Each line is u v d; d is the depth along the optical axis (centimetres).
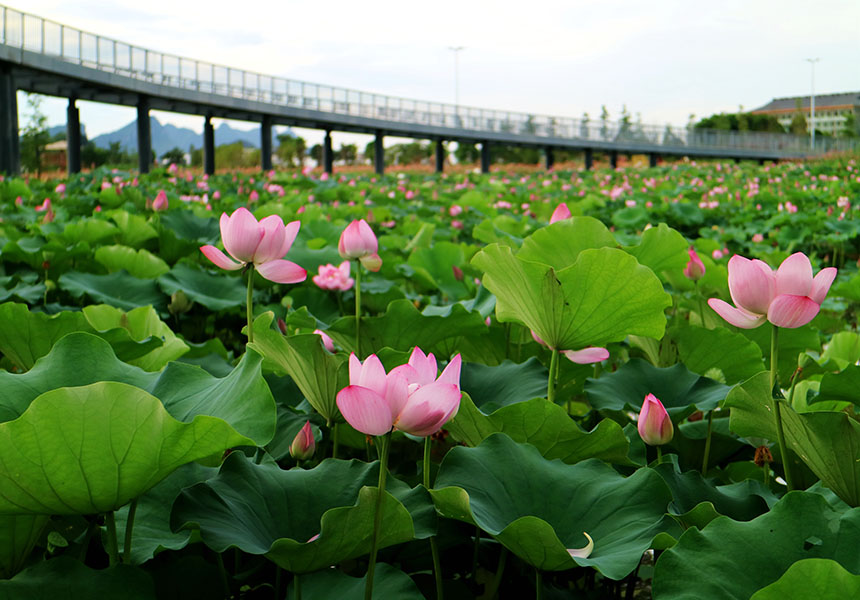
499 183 2028
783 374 372
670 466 212
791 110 13812
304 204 1113
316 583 179
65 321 277
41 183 1555
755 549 158
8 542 170
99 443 149
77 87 3100
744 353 319
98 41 2919
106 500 160
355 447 293
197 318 494
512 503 191
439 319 322
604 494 192
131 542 177
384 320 322
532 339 372
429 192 1719
